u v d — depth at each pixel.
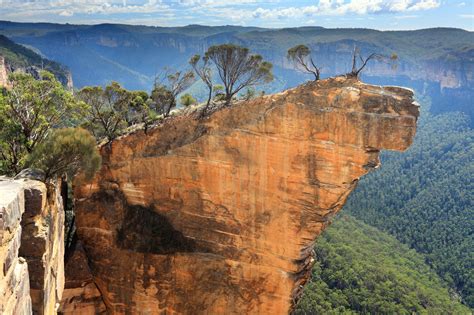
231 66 36.69
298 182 33.75
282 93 33.72
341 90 31.72
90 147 29.94
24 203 20.19
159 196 37.72
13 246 16.45
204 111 36.62
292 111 32.78
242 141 34.72
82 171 32.47
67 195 37.66
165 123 37.56
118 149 37.75
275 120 33.38
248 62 36.69
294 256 35.12
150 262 37.28
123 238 37.62
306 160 33.19
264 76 37.38
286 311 36.62
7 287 15.28
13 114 31.12
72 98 34.75
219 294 37.09
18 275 16.64
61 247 26.44
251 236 35.94
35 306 20.52
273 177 34.41
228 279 36.91
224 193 36.03
